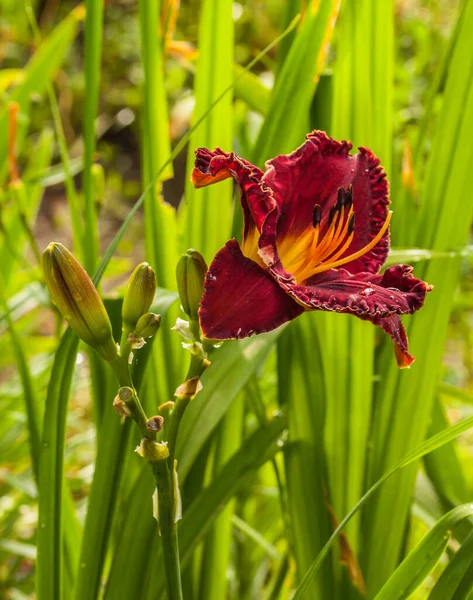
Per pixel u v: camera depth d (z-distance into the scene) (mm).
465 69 856
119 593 817
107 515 819
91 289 678
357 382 899
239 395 902
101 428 819
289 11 903
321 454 904
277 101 846
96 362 894
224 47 876
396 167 970
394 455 899
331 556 895
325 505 897
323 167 741
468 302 1633
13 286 1457
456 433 714
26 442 1245
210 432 820
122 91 3336
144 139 901
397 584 743
